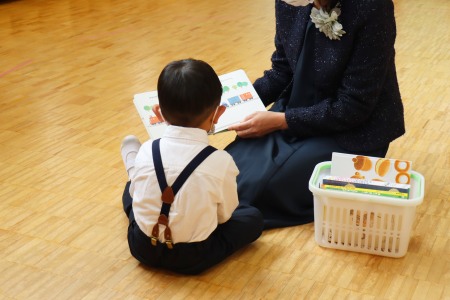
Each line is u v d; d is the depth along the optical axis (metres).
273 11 4.74
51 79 3.12
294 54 1.82
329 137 1.81
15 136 2.42
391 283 1.50
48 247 1.67
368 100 1.71
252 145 1.84
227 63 3.39
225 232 1.56
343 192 1.55
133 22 4.38
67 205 1.89
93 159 2.22
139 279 1.52
